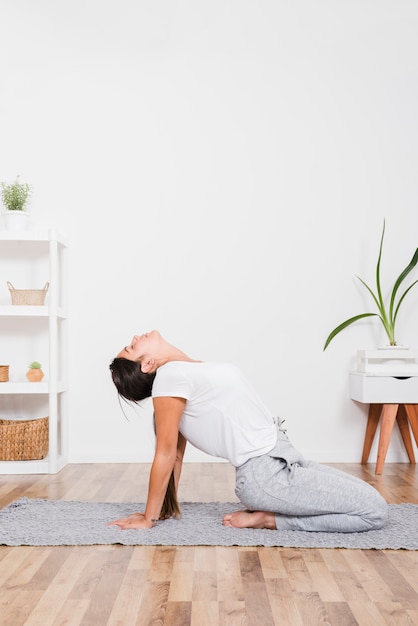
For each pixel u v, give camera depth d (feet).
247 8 13.64
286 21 13.70
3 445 11.91
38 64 13.56
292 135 13.60
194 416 7.75
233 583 5.86
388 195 13.53
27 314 11.91
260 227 13.46
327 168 13.56
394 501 9.39
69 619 5.06
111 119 13.53
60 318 12.93
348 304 13.41
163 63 13.65
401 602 5.43
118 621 5.01
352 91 13.66
